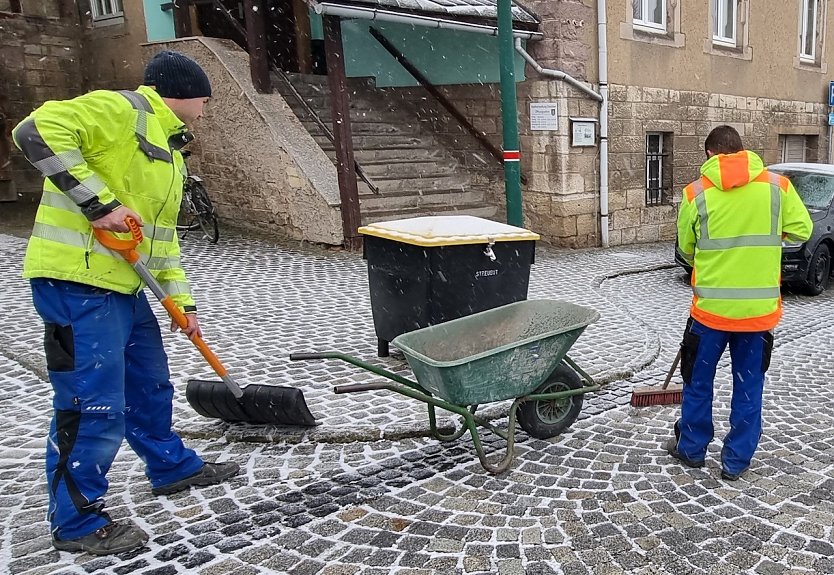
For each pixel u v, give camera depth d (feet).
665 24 44.65
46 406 16.48
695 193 13.08
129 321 10.92
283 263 32.32
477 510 12.09
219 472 12.99
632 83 42.32
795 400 17.78
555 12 37.52
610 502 12.37
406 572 10.31
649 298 29.32
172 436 12.51
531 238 18.81
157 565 10.43
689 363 13.32
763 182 12.69
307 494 12.57
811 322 26.37
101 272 10.22
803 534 11.34
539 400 14.49
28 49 44.80
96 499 10.68
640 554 10.77
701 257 13.01
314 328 22.75
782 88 56.08
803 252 30.09
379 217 36.60
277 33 45.11
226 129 38.75
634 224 43.86
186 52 39.60
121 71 45.60
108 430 10.52
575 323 14.48
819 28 59.57
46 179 10.19
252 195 38.52
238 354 20.04
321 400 16.74
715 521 11.75
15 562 10.50
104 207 9.71
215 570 10.31
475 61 40.91
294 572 10.29
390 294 19.17
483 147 42.09
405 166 41.01
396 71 44.65
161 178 10.91
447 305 18.19
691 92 46.78
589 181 40.63
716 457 14.23
